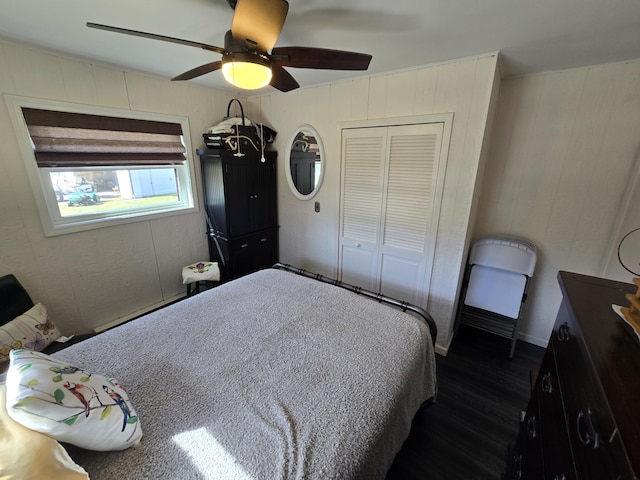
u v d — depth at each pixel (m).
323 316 1.62
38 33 1.60
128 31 1.04
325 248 3.02
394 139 2.27
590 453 0.63
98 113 2.17
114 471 0.81
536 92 2.12
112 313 2.51
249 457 0.84
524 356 2.34
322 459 0.84
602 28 1.38
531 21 1.34
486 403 1.87
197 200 2.98
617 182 1.98
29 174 1.92
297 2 1.21
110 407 0.86
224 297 1.83
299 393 1.08
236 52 1.19
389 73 2.18
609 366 0.70
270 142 3.13
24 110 1.86
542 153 2.18
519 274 2.30
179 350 1.33
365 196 2.58
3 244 1.88
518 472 1.22
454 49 1.72
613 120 1.92
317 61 1.30
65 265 2.17
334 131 2.61
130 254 2.55
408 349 1.35
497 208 2.44
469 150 1.97
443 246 2.24
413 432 1.65
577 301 1.01
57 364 0.91
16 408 0.69
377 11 1.29
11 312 1.74
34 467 0.62
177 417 0.98
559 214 2.21
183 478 0.79
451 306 2.31
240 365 1.23
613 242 2.02
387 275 2.62
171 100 2.60
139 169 2.54
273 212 3.28
